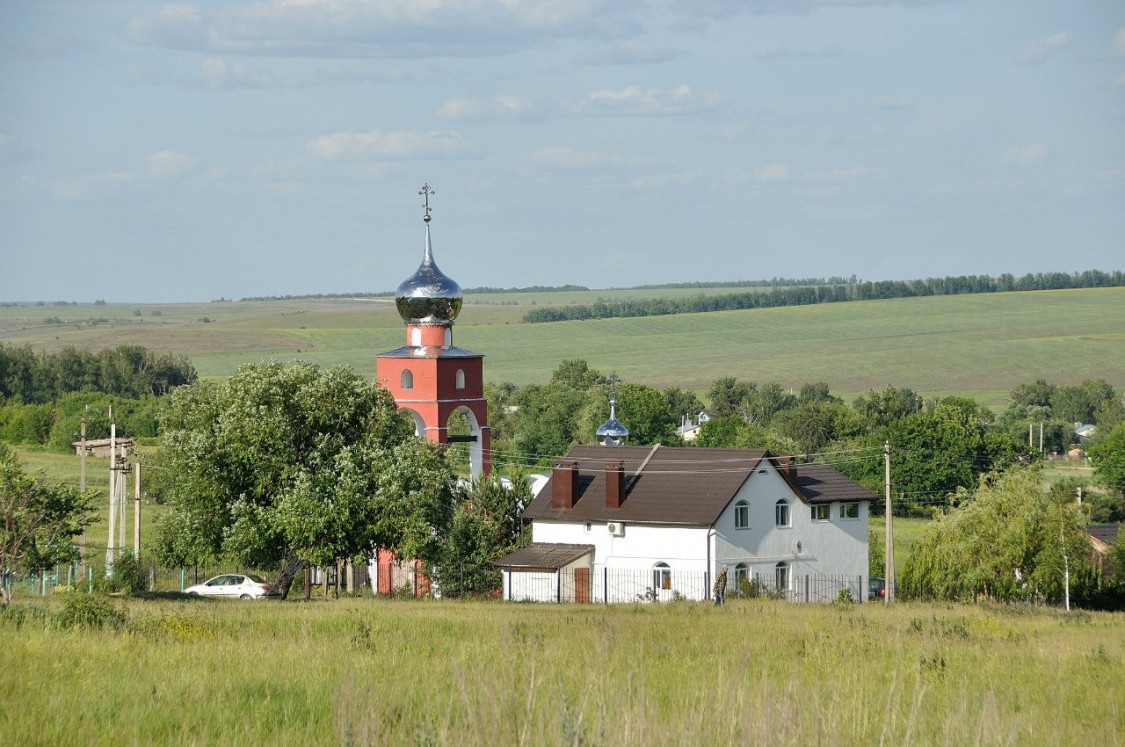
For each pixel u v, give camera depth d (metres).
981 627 98.06
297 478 140.75
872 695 52.00
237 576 177.00
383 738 38.47
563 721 38.59
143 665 56.22
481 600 169.38
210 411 147.00
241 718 43.72
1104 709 53.00
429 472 146.12
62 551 111.12
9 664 52.97
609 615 109.69
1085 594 196.50
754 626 93.19
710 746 39.00
